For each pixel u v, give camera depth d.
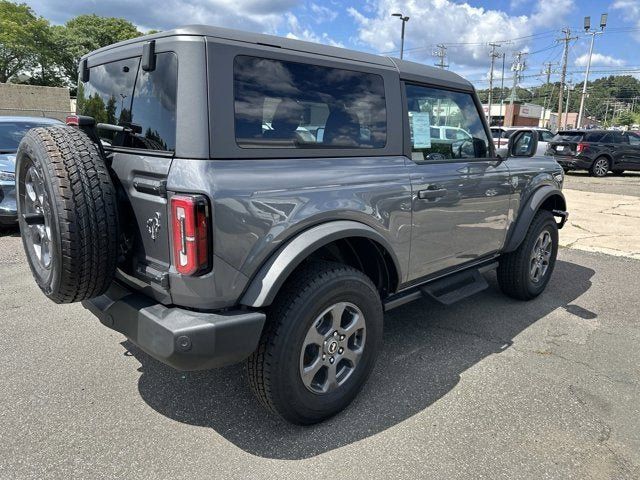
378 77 2.90
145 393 2.94
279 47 2.42
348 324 2.70
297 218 2.38
